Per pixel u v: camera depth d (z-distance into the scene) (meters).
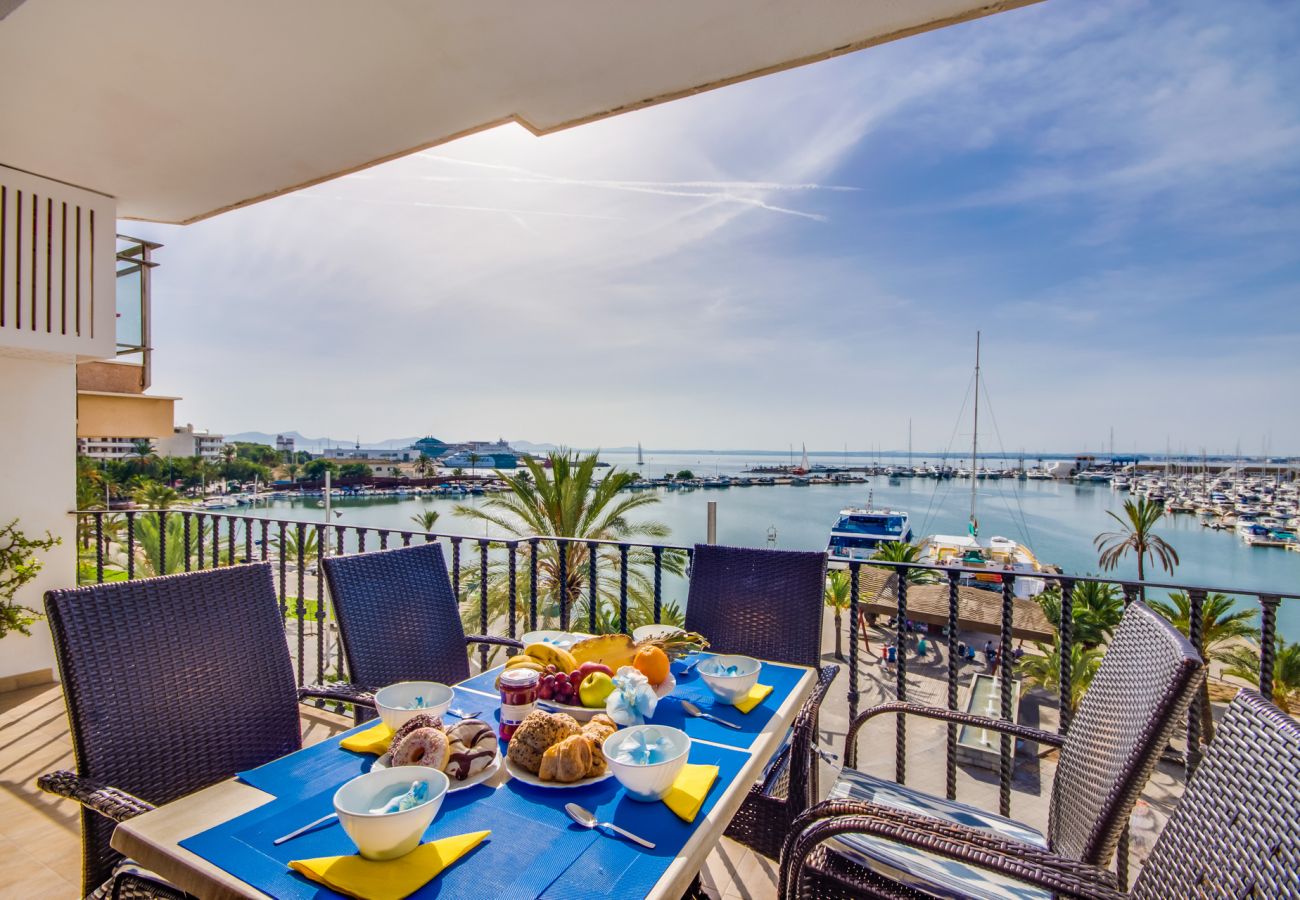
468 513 12.27
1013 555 30.34
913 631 18.70
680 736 1.11
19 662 3.59
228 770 1.42
